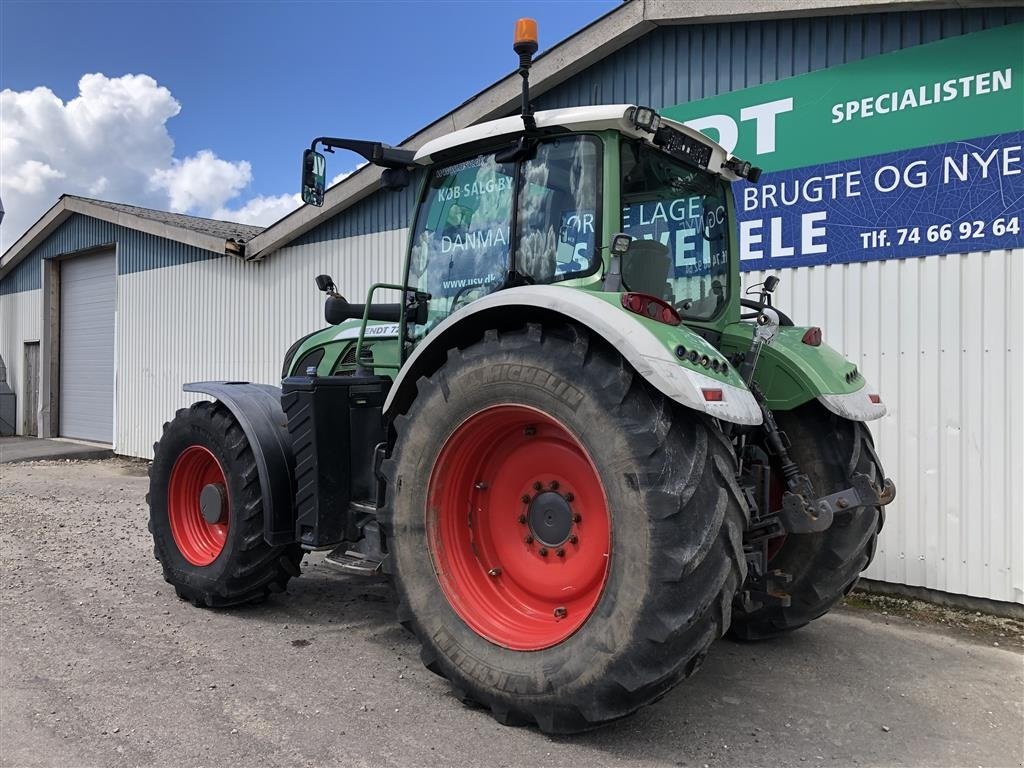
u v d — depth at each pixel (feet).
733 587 8.33
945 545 15.48
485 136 11.32
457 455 10.12
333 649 12.29
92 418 47.75
